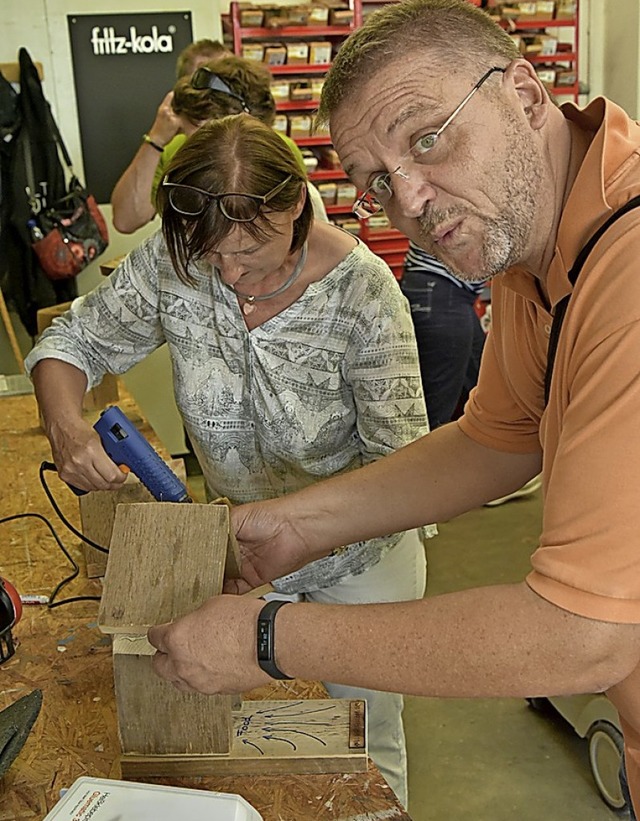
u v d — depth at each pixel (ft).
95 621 4.49
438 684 2.76
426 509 4.09
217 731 3.40
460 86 2.78
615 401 2.55
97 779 3.09
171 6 11.57
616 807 6.98
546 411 3.15
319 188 12.37
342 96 2.93
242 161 4.09
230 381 4.92
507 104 2.85
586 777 7.45
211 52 8.79
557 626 2.59
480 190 2.83
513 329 3.67
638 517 2.50
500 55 2.86
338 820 3.18
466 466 4.05
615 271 2.66
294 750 3.43
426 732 8.09
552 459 3.12
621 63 13.67
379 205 3.13
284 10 11.80
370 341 4.69
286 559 4.16
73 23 11.34
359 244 4.83
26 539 5.37
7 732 3.35
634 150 2.89
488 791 7.35
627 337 2.56
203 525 3.56
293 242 4.53
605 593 2.52
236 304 4.74
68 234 11.53
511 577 10.49
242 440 5.08
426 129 2.79
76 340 5.31
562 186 3.03
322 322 4.73
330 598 5.31
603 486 2.54
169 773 3.43
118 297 5.19
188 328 4.93
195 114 6.20
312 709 3.68
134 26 11.51
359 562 5.19
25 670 4.11
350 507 4.10
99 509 4.81
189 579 3.44
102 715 3.79
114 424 4.41
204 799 2.97
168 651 3.11
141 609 3.40
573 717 7.43
